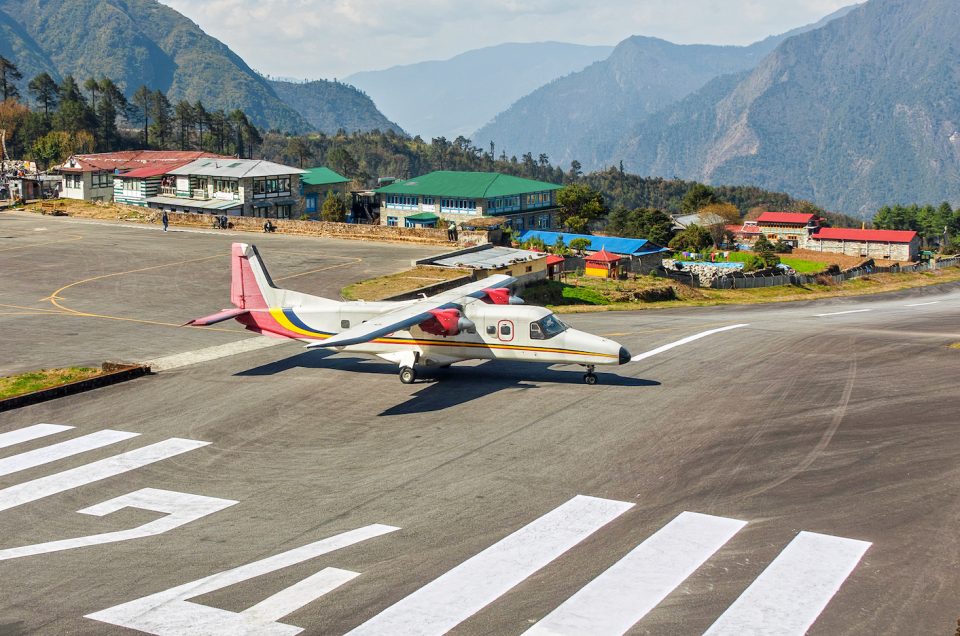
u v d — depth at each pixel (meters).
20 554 19.03
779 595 16.67
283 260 62.84
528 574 17.59
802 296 87.81
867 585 17.05
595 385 32.34
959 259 136.00
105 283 53.81
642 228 144.25
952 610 16.09
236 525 20.30
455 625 15.68
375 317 32.97
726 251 148.88
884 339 42.69
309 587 17.19
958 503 20.91
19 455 25.27
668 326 47.03
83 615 16.34
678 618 15.84
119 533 20.00
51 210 90.88
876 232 158.12
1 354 36.97
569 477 22.94
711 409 29.12
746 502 21.12
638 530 19.59
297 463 24.42
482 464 24.00
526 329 31.83
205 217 83.94
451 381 33.00
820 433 26.39
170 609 16.45
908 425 27.03
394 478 23.09
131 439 26.62
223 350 38.03
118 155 130.12
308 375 33.88
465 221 118.38
